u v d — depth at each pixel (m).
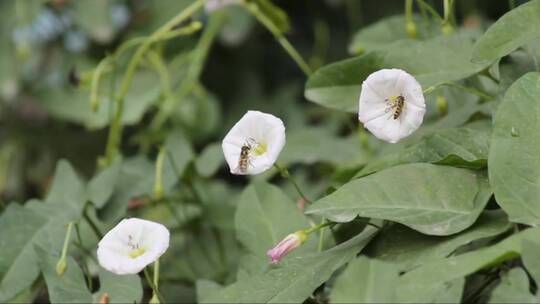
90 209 0.84
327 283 0.73
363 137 0.90
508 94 0.69
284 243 0.70
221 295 0.69
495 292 0.65
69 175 0.85
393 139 0.69
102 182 0.84
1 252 0.79
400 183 0.70
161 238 0.70
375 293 0.64
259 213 0.77
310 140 0.96
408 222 0.68
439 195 0.69
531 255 0.64
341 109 0.77
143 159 0.89
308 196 0.94
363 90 0.69
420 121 0.69
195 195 0.92
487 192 0.69
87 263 0.80
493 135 0.68
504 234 0.68
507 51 0.70
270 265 0.74
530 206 0.67
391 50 0.77
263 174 0.95
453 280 0.64
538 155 0.68
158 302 0.74
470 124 0.76
